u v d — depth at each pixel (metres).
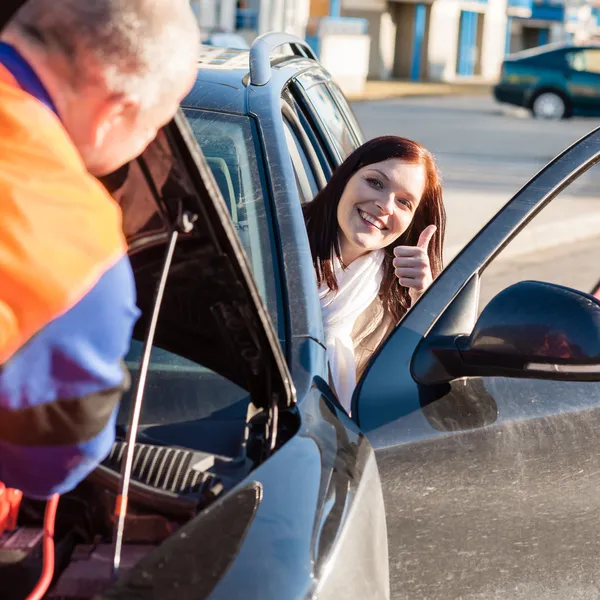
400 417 2.52
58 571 1.99
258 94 3.35
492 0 51.88
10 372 1.40
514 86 27.05
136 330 2.43
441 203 3.39
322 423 2.25
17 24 1.56
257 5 29.44
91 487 2.08
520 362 2.49
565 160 2.92
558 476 2.72
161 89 1.59
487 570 2.61
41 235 1.41
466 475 2.54
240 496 1.90
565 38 49.09
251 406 2.34
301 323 2.59
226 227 1.98
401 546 2.45
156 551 1.73
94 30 1.52
